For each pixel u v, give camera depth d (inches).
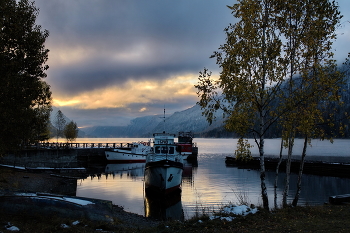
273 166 2452.0
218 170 2351.1
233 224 508.4
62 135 3563.0
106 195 1302.9
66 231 505.4
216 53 630.5
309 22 639.8
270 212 601.9
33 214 585.6
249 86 590.6
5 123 602.2
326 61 629.6
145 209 1045.2
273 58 612.7
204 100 613.0
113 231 562.9
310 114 596.4
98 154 3129.9
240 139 625.9
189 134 3939.5
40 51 699.4
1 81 596.4
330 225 475.5
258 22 620.7
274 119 635.5
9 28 626.8
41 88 716.7
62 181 1552.7
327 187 1492.4
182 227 533.6
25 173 1573.6
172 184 1300.4
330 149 5187.0
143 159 3196.4
